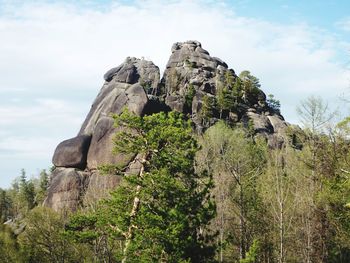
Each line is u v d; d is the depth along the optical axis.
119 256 19.94
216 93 95.19
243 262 22.27
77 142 63.53
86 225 21.31
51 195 60.00
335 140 28.62
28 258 37.09
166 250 18.80
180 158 20.73
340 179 26.98
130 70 82.69
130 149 21.45
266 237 36.00
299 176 34.59
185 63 101.62
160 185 19.81
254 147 60.53
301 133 32.47
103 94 77.56
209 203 20.83
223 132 59.59
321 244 31.16
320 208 29.91
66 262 37.22
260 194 37.56
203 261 20.00
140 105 65.94
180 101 89.62
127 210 20.75
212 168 41.84
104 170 22.28
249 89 99.56
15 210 83.50
